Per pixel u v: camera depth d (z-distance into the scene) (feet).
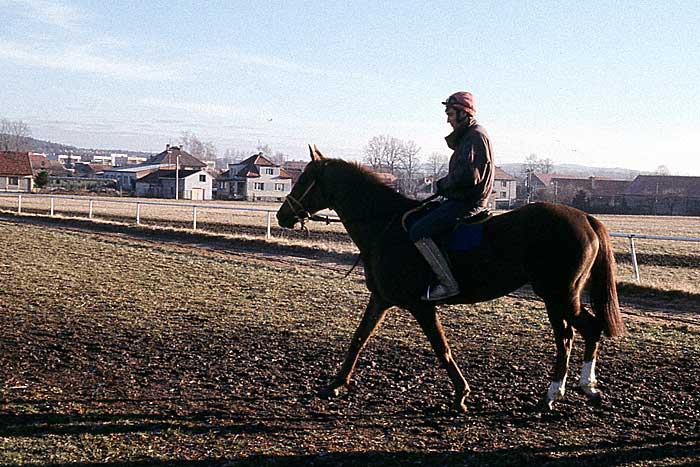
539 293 19.20
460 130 19.95
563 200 253.03
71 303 36.78
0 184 248.11
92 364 25.23
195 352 27.09
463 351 27.48
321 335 30.07
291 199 22.43
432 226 19.36
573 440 18.21
